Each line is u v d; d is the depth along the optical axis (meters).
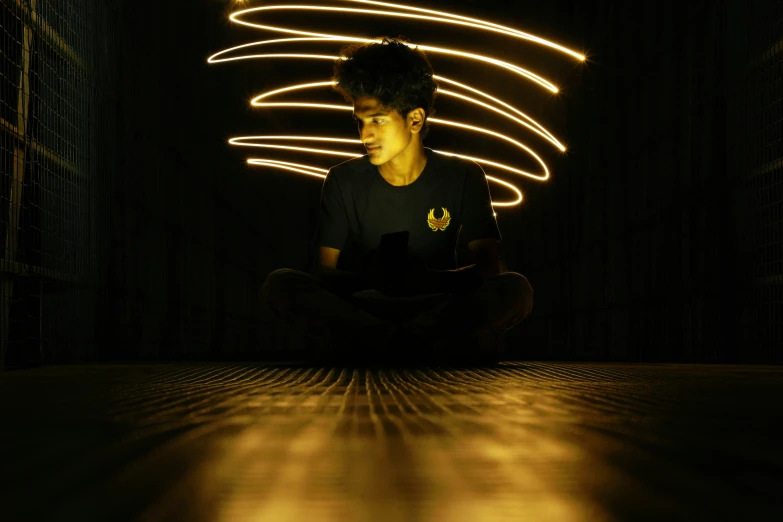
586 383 2.00
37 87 3.90
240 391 1.66
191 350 6.91
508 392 1.62
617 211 6.70
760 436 0.86
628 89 6.47
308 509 0.45
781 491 0.52
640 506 0.46
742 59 4.64
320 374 2.54
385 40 3.52
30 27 3.71
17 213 3.70
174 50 6.55
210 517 0.43
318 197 11.74
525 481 0.55
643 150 6.11
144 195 5.68
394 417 1.09
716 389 1.75
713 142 4.91
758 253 4.45
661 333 5.67
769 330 4.30
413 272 3.28
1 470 0.62
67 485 0.54
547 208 9.08
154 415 1.12
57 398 1.45
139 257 5.56
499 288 3.42
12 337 3.73
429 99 3.61
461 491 0.51
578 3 7.89
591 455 0.71
